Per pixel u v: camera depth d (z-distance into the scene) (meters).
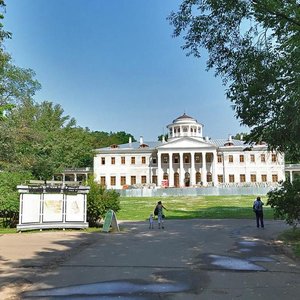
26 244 16.34
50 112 62.34
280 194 18.59
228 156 93.31
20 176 28.72
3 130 31.05
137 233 21.11
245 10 12.84
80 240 17.94
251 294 8.12
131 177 96.25
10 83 44.53
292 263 11.87
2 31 19.80
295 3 12.37
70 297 7.91
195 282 9.28
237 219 30.97
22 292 8.38
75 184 24.80
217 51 14.40
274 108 14.34
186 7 13.74
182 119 102.00
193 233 20.84
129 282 9.27
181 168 93.19
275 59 13.36
